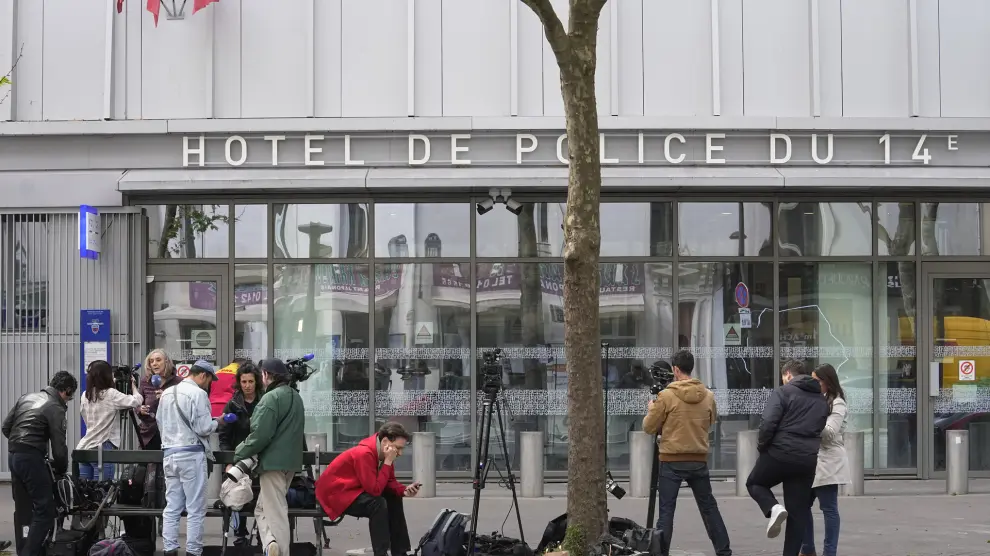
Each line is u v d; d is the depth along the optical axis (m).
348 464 7.99
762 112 13.22
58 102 13.20
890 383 13.45
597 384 8.09
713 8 13.12
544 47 13.09
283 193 13.08
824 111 13.23
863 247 13.41
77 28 13.23
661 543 7.87
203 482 8.46
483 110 13.09
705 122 12.95
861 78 13.27
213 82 13.13
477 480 8.44
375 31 13.12
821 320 13.38
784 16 13.23
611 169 12.91
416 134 12.98
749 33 13.23
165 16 13.20
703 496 8.41
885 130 13.05
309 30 13.05
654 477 8.84
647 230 13.30
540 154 13.01
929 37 13.31
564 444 13.16
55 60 13.22
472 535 8.10
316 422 13.13
